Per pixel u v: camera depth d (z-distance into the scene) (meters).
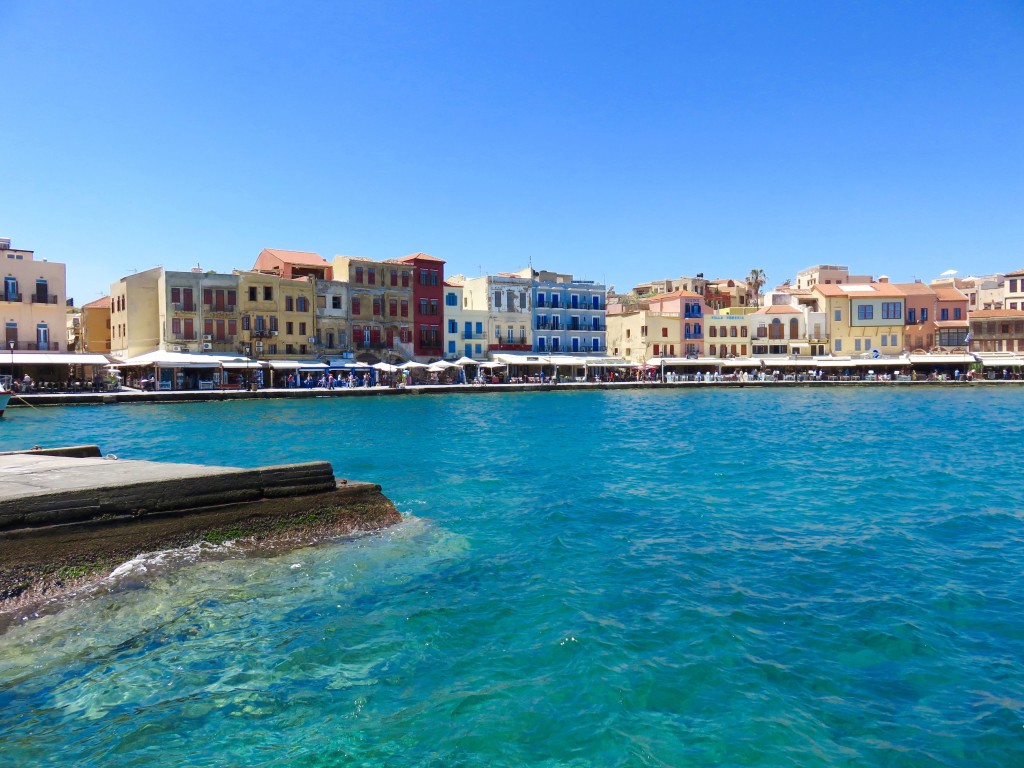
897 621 9.92
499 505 17.75
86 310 77.50
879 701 7.71
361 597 10.71
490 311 92.69
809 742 6.91
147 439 32.94
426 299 86.81
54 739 6.93
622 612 10.23
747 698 7.74
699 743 6.88
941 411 52.78
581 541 14.23
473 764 6.56
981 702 7.69
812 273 116.31
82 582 10.43
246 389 65.75
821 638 9.34
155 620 9.64
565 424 42.06
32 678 8.08
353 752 6.75
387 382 78.31
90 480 11.80
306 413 49.47
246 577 11.33
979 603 10.66
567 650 8.90
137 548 11.33
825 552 13.48
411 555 12.88
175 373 63.88
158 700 7.66
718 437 34.81
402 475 22.53
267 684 8.02
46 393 56.31
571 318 99.38
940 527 15.55
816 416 48.62
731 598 10.85
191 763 6.56
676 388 87.25
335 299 78.81
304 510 13.56
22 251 68.50
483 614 10.11
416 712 7.46
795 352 103.44
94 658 8.57
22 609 9.67
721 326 104.44
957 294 102.19
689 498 18.84
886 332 101.88
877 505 17.97
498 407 56.78
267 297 73.44
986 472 23.39
